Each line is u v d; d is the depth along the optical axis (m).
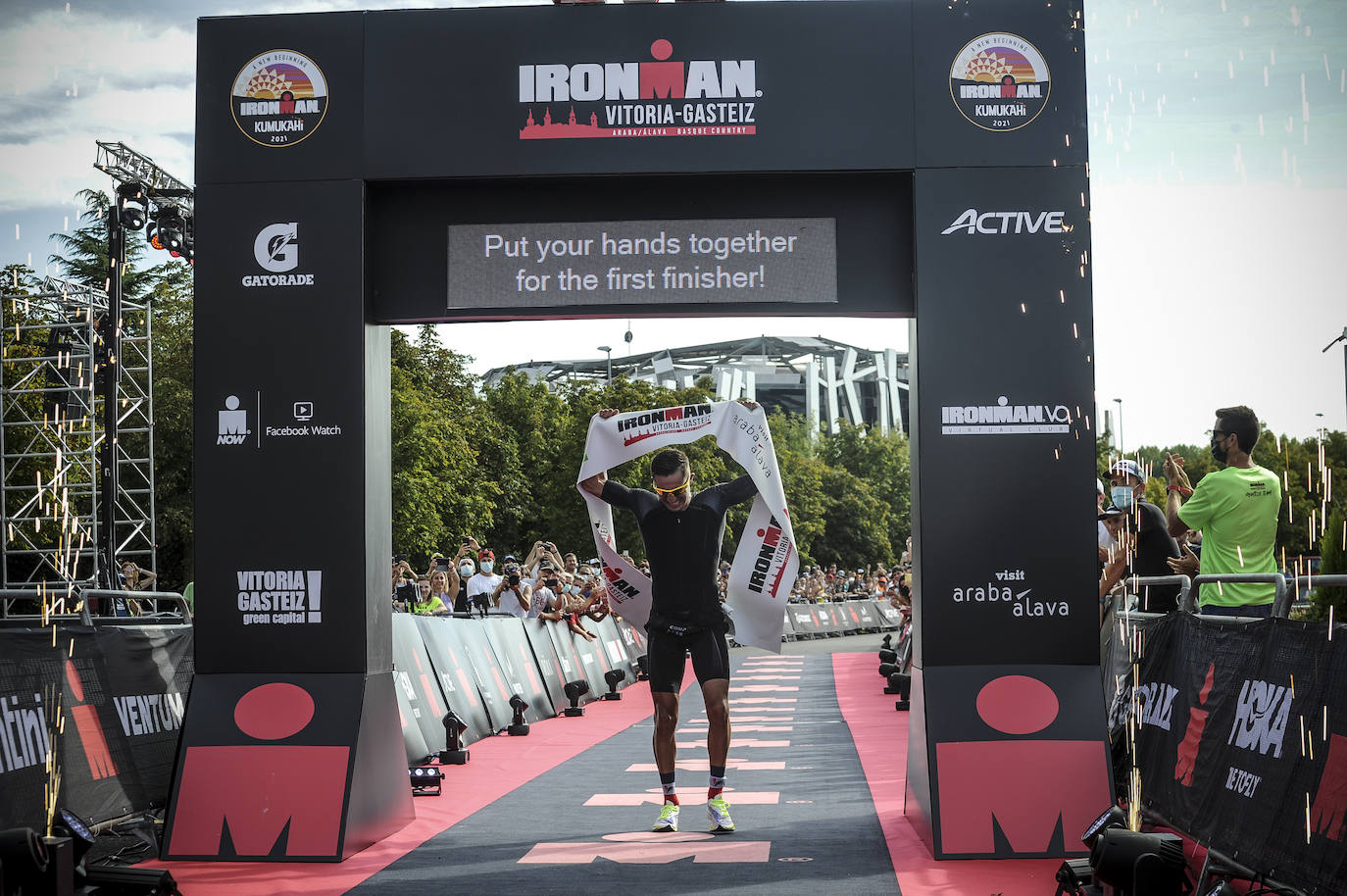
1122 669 6.54
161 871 4.23
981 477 5.73
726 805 5.91
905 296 5.93
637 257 5.98
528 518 39.19
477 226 6.04
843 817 6.27
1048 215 5.79
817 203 5.97
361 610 5.83
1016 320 5.77
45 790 5.18
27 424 24.86
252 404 5.92
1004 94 5.81
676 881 4.84
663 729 5.95
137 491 25.98
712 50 5.84
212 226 5.97
